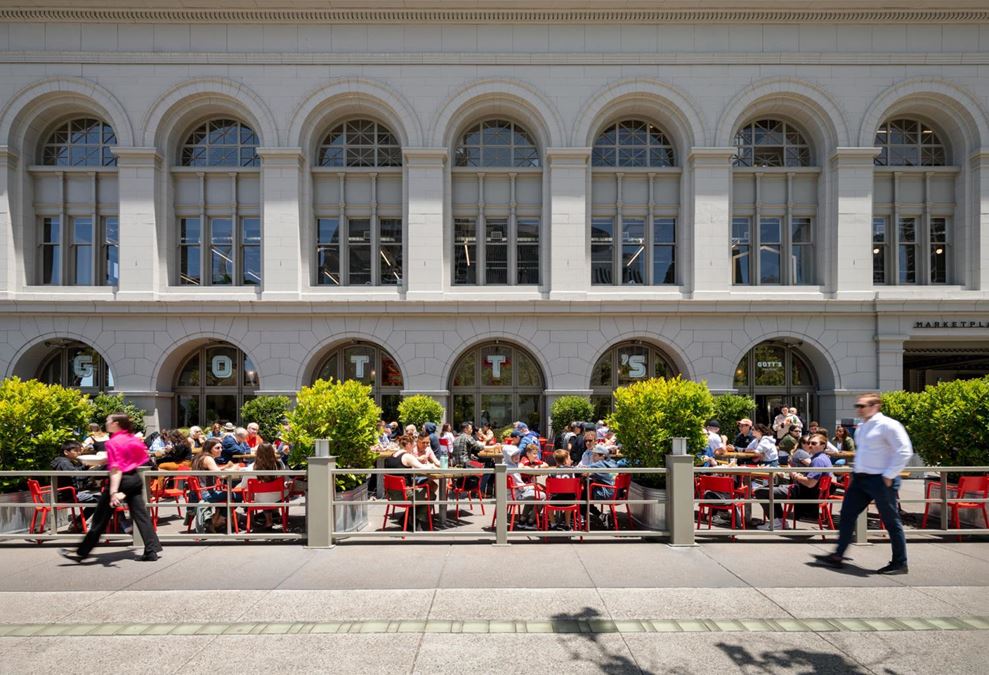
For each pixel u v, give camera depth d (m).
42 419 9.55
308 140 17.98
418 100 17.80
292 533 8.45
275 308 17.36
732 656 4.86
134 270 17.39
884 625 5.45
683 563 7.29
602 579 6.68
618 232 18.39
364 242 18.52
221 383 18.69
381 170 18.25
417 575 6.85
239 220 18.34
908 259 18.61
